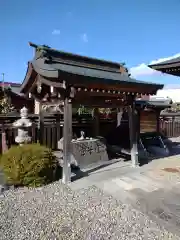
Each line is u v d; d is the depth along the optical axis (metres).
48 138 6.77
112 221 3.15
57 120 7.05
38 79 4.96
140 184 4.62
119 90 5.22
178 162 6.50
